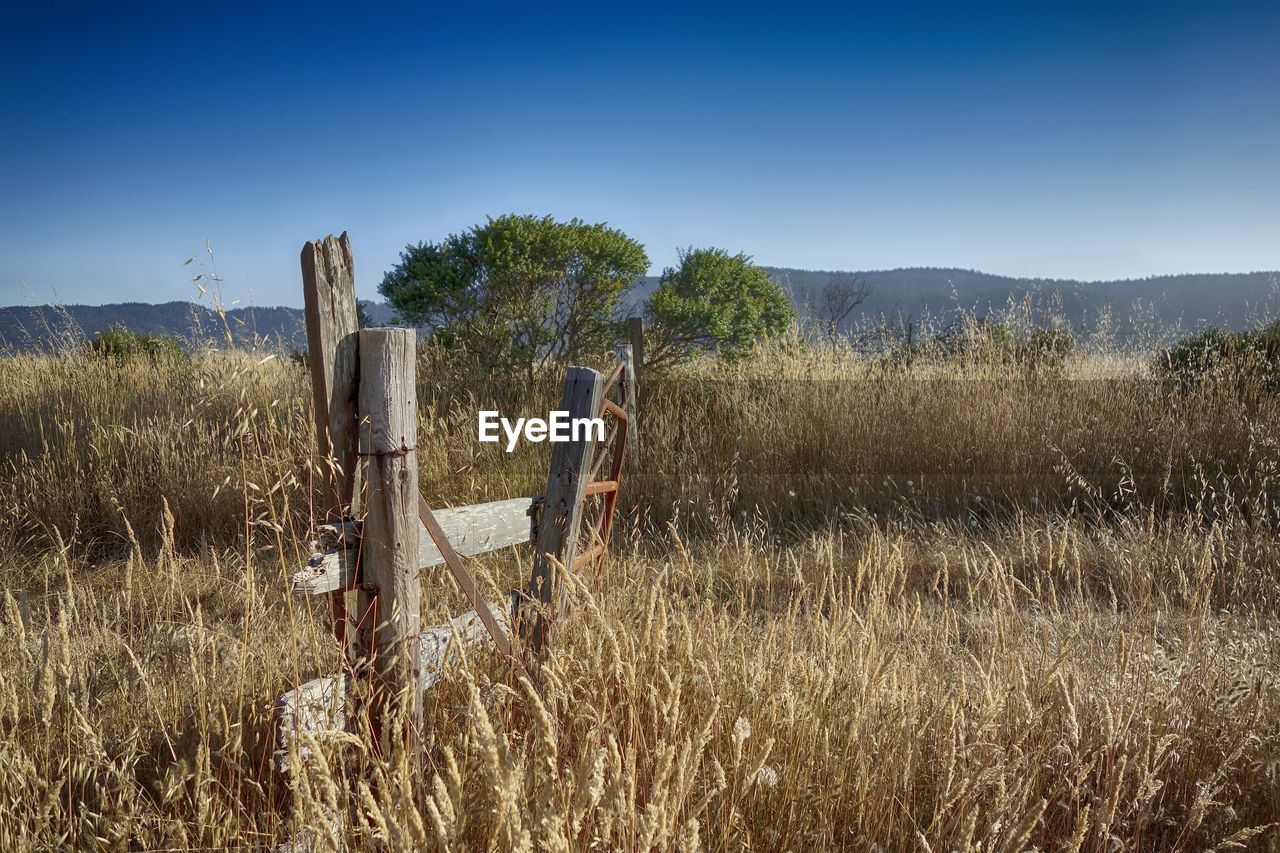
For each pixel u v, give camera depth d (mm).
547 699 2340
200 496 5961
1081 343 9047
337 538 2314
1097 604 4547
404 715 2209
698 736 1939
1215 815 2572
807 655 2990
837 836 2455
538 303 9461
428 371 8625
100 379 8789
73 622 3400
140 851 2188
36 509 6219
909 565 5320
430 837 1846
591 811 1862
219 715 2594
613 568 4664
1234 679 3072
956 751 2352
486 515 2924
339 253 2309
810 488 6906
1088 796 2645
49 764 2436
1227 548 5062
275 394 6289
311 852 1865
